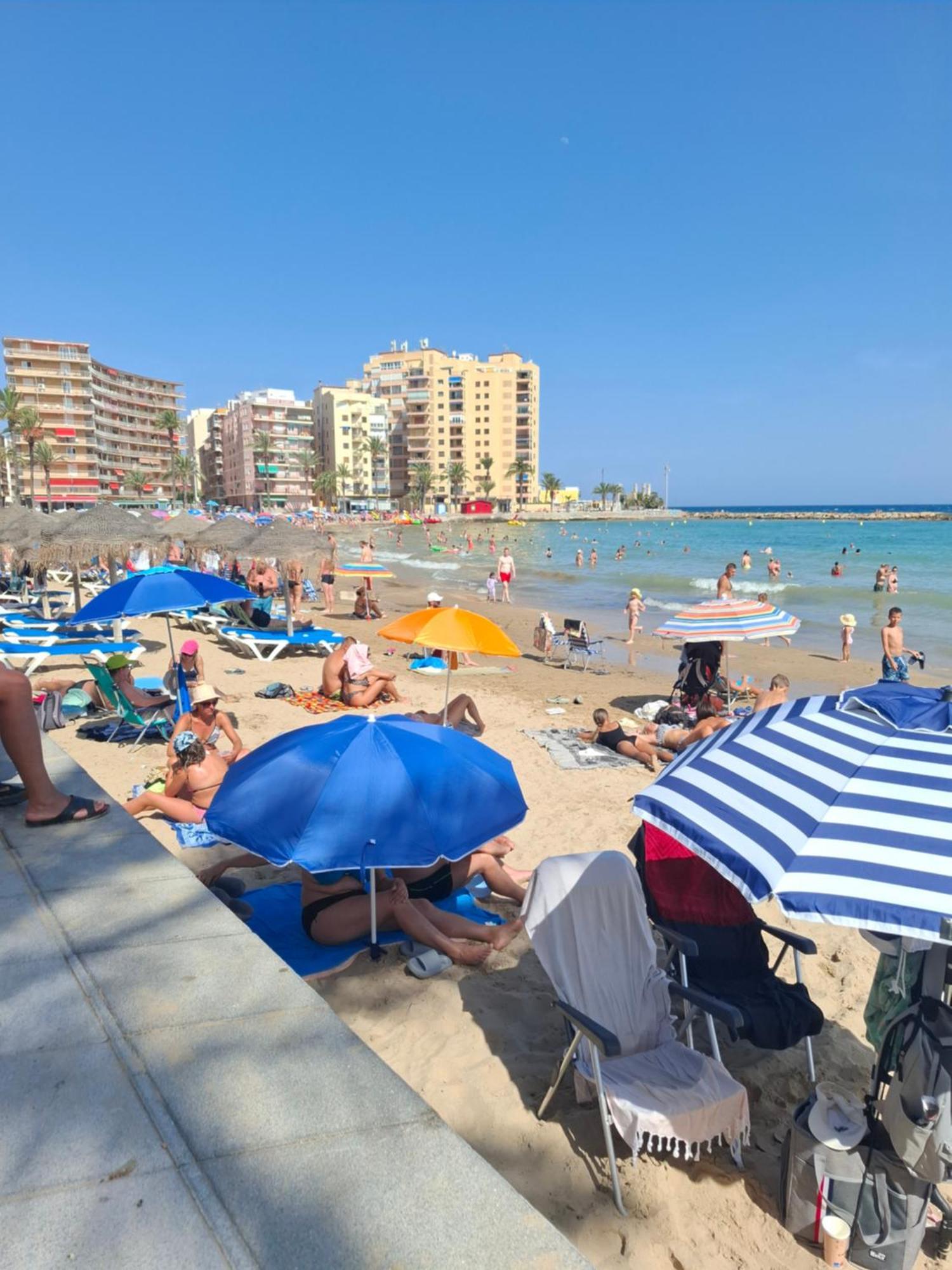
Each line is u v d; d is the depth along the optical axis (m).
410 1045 3.94
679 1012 4.04
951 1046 2.61
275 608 21.36
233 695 11.66
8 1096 1.71
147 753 8.60
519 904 5.49
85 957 2.29
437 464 142.62
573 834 6.75
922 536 78.00
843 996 4.51
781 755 2.92
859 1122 2.95
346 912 4.63
